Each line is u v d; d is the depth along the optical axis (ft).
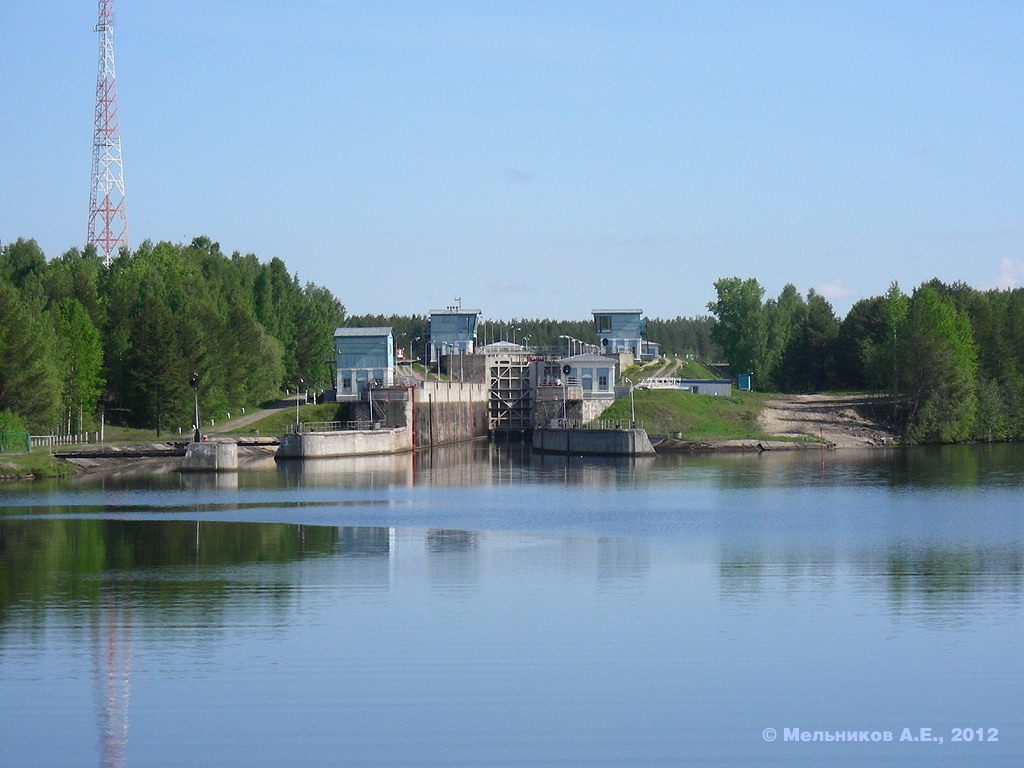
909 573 250.16
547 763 140.67
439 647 186.29
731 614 209.26
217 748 144.77
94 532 308.40
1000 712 158.40
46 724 152.05
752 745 146.61
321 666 175.42
